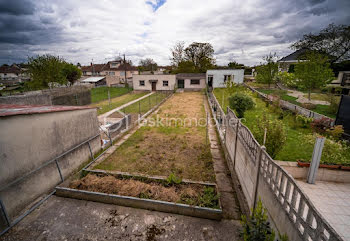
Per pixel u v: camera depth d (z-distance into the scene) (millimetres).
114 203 4961
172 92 29906
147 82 31609
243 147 5340
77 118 6949
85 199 5148
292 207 2539
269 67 27875
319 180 5270
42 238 3967
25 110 5441
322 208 4160
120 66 50625
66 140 6395
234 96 13062
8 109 5832
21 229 4188
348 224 3689
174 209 4605
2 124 4324
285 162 5602
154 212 4688
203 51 46500
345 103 8305
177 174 6531
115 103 21172
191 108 18234
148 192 5129
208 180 6141
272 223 3193
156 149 8695
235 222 4375
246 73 54781
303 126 10555
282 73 27203
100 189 5293
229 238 3945
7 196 4406
